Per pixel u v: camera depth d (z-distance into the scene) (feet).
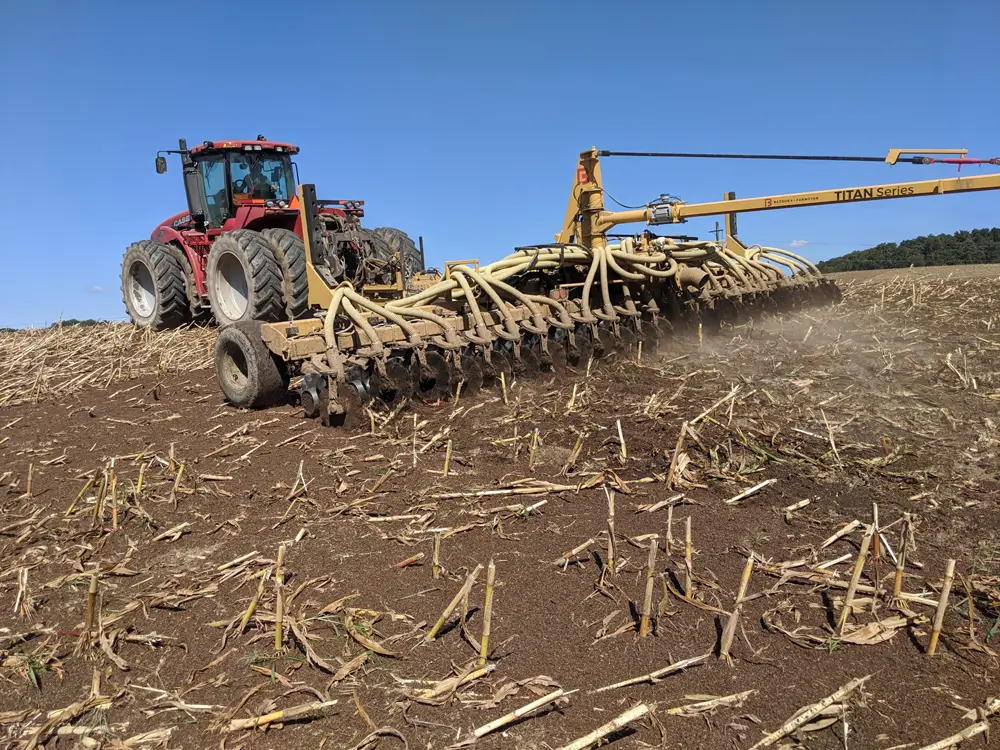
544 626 8.47
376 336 15.87
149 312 34.71
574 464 12.98
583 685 7.48
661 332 21.08
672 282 22.12
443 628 8.49
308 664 7.99
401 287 26.16
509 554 10.11
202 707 7.38
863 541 8.25
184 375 23.47
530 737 6.81
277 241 25.86
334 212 29.25
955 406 15.34
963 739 6.67
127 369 24.48
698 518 10.94
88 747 6.96
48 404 20.85
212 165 31.35
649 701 7.24
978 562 9.66
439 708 7.22
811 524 10.78
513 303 19.47
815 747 6.65
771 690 7.36
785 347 20.99
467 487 12.25
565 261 20.20
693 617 8.55
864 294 31.73
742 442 13.65
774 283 26.02
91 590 8.51
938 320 24.36
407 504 11.75
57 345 29.12
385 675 7.72
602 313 20.08
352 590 9.37
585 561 9.87
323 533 10.96
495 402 16.60
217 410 18.40
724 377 17.90
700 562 9.75
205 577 9.91
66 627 8.97
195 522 11.66
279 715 7.11
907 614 8.51
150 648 8.44
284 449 14.66
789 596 8.95
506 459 13.38
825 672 7.63
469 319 17.94
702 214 22.15
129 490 12.98
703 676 7.58
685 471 12.46
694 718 7.01
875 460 12.73
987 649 7.93
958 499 11.37
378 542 10.60
